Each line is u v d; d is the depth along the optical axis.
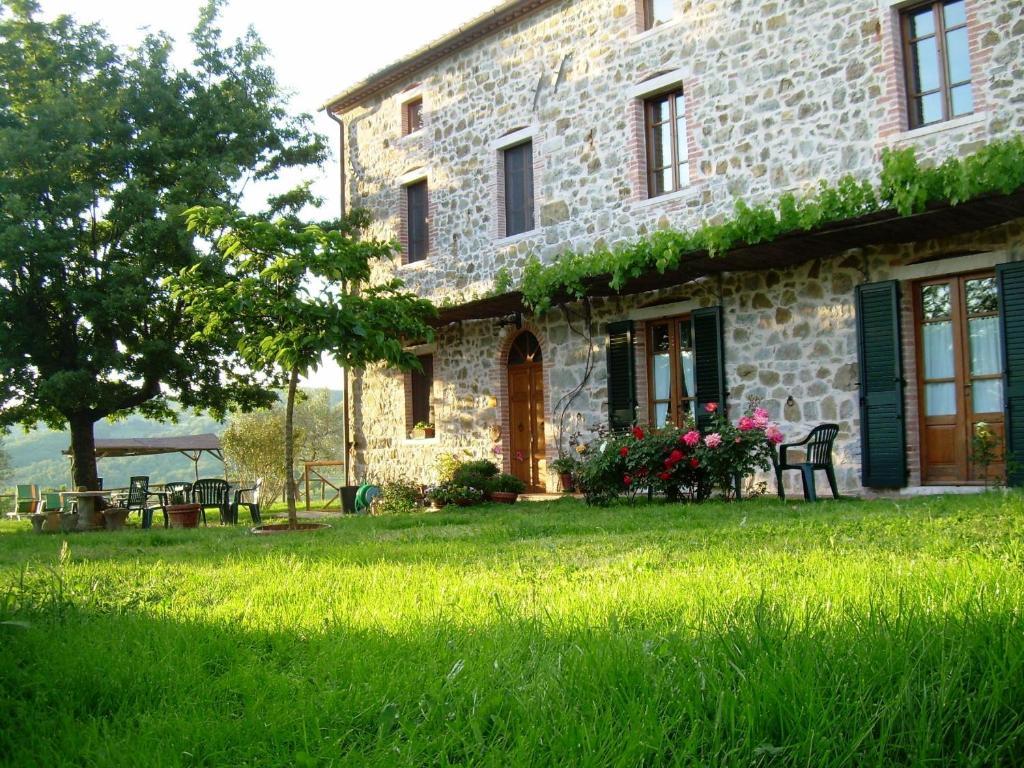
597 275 10.62
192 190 15.22
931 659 2.08
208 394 16.92
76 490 15.59
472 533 6.94
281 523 9.73
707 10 10.73
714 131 10.64
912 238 8.67
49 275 14.91
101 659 2.66
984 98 8.39
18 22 15.95
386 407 15.74
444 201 14.49
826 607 2.69
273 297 9.17
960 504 6.43
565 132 12.45
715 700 1.92
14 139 14.23
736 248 9.02
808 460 8.65
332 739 1.94
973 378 8.70
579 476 10.27
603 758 1.69
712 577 3.64
